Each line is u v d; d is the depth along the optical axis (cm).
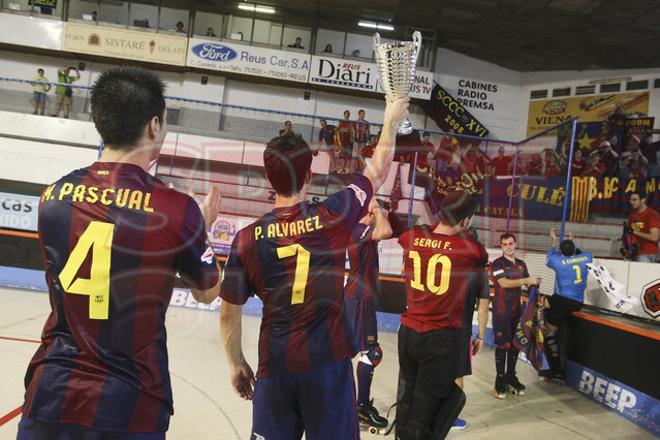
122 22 1558
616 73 1467
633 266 516
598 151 1398
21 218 815
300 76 1524
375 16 1512
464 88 1599
